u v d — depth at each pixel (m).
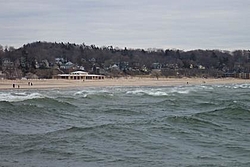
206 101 67.88
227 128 34.09
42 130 32.56
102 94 80.44
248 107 52.97
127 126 33.31
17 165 20.28
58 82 154.88
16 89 112.31
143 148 25.08
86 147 25.00
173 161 21.69
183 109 53.81
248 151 24.41
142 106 57.81
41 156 22.45
